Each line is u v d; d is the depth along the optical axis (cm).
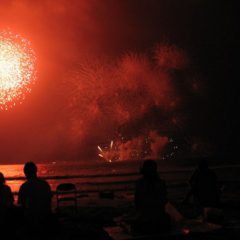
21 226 767
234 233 796
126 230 802
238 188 1477
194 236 779
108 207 1113
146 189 787
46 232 777
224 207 1079
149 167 793
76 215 1002
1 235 741
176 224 827
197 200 1041
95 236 805
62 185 1030
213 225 843
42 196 787
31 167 802
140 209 790
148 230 779
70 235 805
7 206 751
